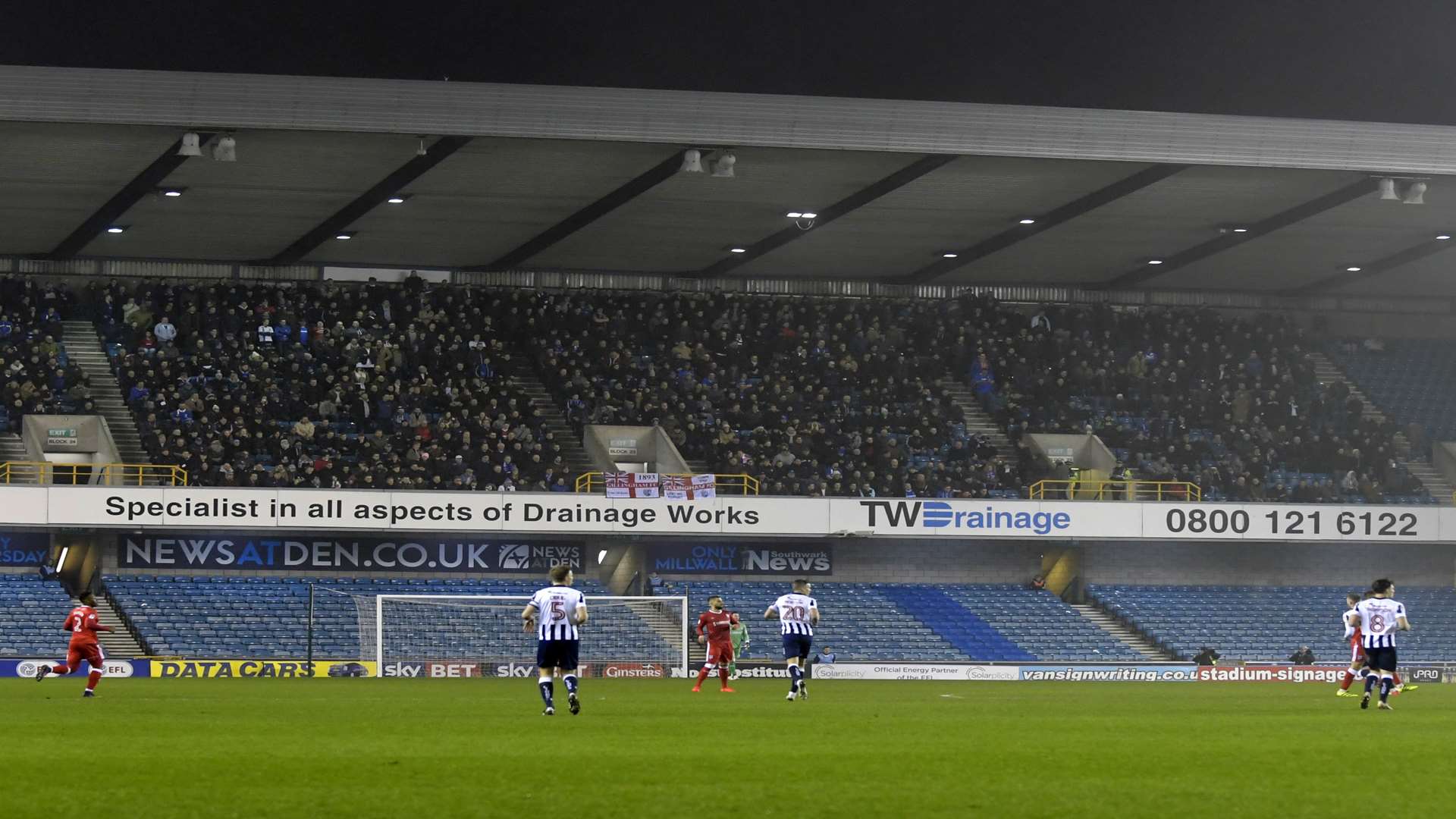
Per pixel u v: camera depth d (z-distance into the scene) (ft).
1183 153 158.30
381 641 167.63
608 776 49.90
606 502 176.35
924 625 187.32
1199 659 178.81
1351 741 66.03
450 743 62.95
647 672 171.12
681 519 177.88
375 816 40.45
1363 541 189.47
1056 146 156.15
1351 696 119.34
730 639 123.03
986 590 196.34
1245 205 182.50
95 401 181.47
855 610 187.93
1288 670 176.55
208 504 167.63
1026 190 175.11
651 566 190.90
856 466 190.90
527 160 161.48
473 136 148.05
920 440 196.65
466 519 173.47
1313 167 160.86
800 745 62.75
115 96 141.38
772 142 152.05
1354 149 160.76
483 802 43.27
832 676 171.42
